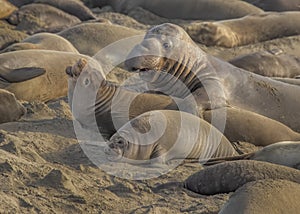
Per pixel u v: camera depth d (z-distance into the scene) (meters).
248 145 35.25
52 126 35.28
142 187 28.78
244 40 60.25
